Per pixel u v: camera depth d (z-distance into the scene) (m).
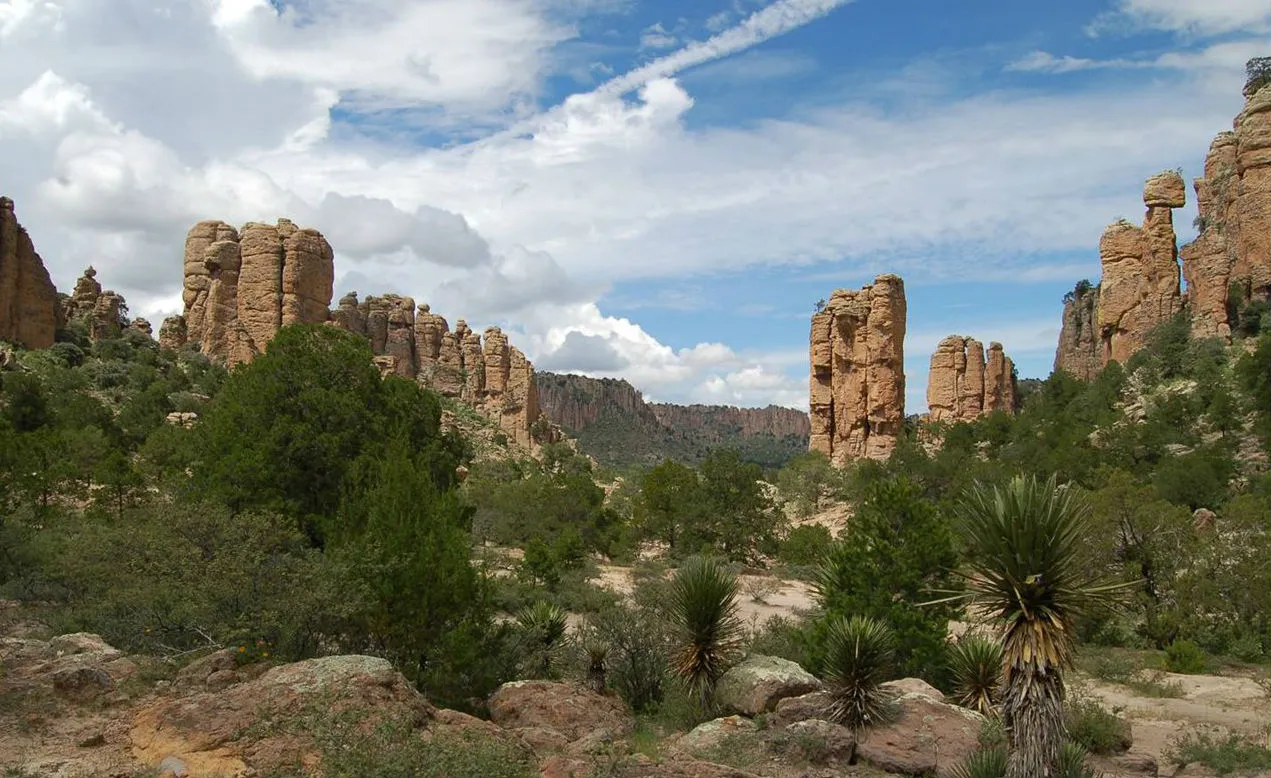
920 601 22.83
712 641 19.33
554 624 23.23
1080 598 11.48
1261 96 85.81
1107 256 97.25
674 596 20.16
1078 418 82.25
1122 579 35.69
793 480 92.56
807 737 16.03
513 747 12.80
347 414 31.50
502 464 97.62
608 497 93.56
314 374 32.81
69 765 11.34
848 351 104.00
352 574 18.70
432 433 38.62
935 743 16.64
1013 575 11.57
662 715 19.31
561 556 50.47
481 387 141.75
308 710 12.58
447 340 143.00
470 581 19.78
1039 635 11.30
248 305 93.31
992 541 11.77
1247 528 37.41
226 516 20.97
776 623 26.53
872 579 23.23
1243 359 70.56
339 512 23.31
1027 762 11.26
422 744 11.34
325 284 97.88
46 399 65.88
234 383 34.38
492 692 19.02
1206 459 58.03
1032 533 11.49
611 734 16.19
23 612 22.48
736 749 16.05
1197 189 96.38
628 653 21.06
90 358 85.06
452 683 18.47
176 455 46.66
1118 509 37.88
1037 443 76.88
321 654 18.70
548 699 17.48
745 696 18.31
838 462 102.62
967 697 19.97
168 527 20.30
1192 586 34.62
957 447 86.38
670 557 59.31
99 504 39.00
